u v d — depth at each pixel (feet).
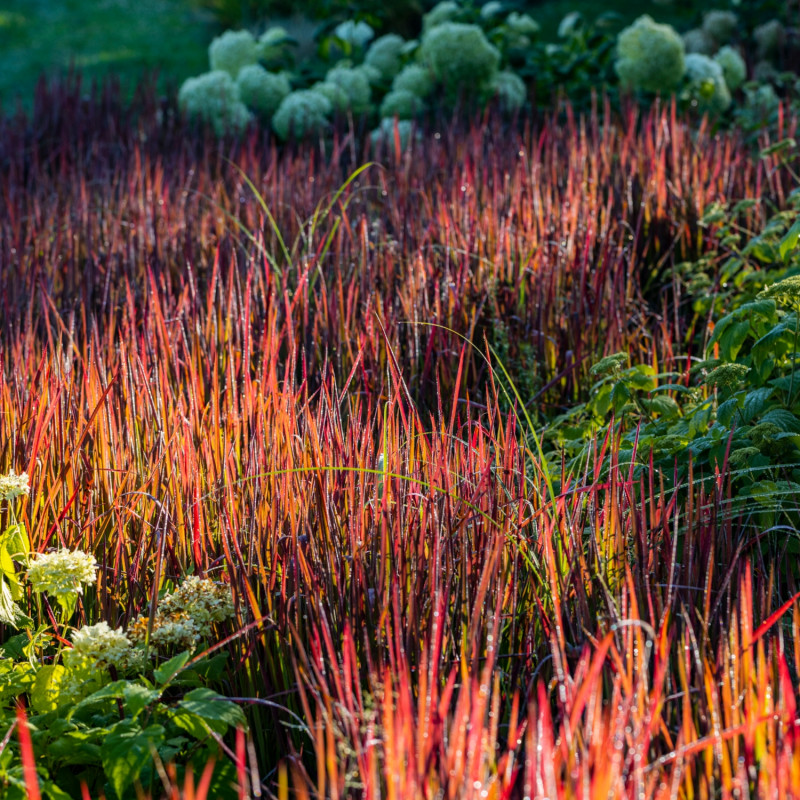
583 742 5.32
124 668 6.36
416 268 12.78
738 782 5.21
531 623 6.68
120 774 5.43
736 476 8.36
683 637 6.04
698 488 8.49
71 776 6.23
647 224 15.24
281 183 17.75
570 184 15.44
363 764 5.27
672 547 6.59
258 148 23.47
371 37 30.71
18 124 25.45
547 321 12.75
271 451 7.92
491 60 24.71
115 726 5.73
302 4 39.52
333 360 11.53
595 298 12.66
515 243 13.98
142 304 12.05
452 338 11.87
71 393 9.02
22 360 10.36
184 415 8.40
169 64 40.60
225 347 11.01
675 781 4.99
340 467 7.34
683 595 6.87
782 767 4.96
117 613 7.39
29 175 21.61
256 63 27.91
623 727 5.27
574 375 12.13
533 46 27.76
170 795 5.37
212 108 25.25
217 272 11.59
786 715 5.44
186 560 7.63
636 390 11.00
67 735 5.98
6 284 13.58
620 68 24.40
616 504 7.34
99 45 44.19
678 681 6.29
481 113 24.14
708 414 9.04
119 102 26.89
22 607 7.53
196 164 20.76
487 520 7.09
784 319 9.56
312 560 7.02
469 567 6.98
